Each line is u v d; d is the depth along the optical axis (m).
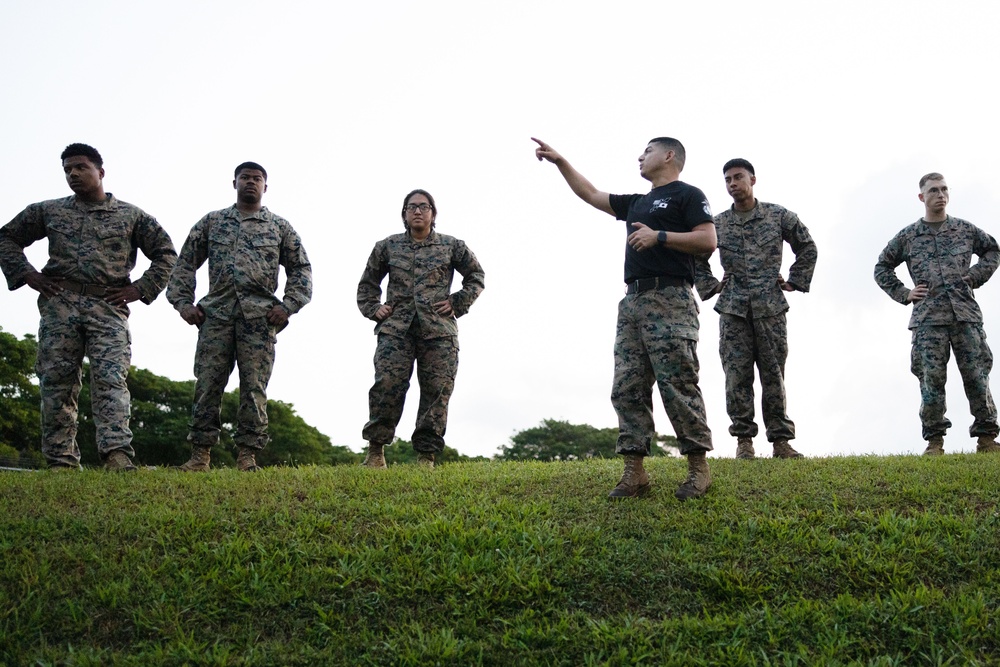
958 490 5.52
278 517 5.07
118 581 4.26
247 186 7.52
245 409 7.28
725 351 8.12
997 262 8.63
